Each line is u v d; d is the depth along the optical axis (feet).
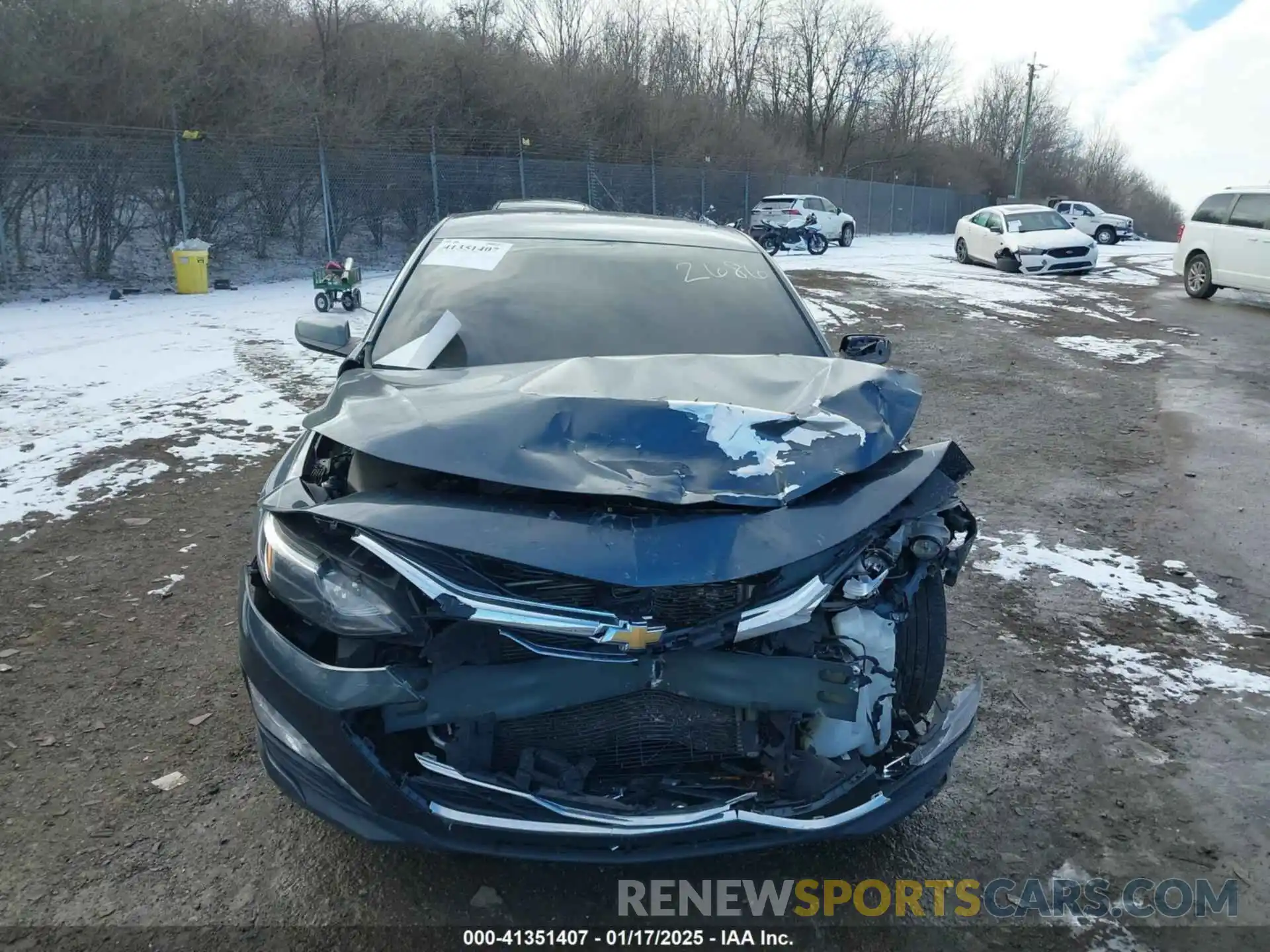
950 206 163.22
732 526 7.50
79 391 26.14
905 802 8.00
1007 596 15.12
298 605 7.55
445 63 79.10
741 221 102.27
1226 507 19.47
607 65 109.29
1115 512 19.19
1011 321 44.75
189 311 41.63
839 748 8.17
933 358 35.53
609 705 7.66
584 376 9.56
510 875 8.75
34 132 46.78
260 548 8.31
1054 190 239.09
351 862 8.82
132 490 19.01
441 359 10.71
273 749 7.84
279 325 37.99
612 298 12.05
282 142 57.57
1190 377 32.35
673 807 7.36
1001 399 29.32
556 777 7.47
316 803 7.69
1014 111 232.12
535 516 7.45
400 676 7.22
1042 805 10.02
